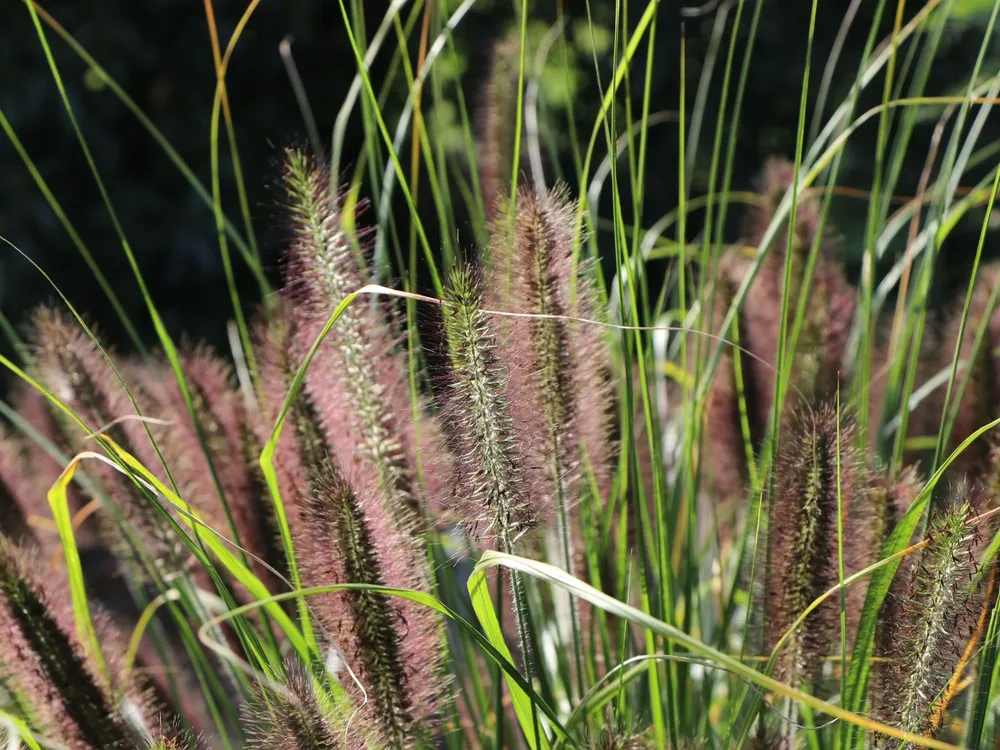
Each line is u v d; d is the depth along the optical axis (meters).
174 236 2.07
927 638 0.61
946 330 0.89
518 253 0.66
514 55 0.87
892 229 0.93
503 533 0.64
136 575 0.82
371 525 0.64
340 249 0.70
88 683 0.68
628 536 0.78
